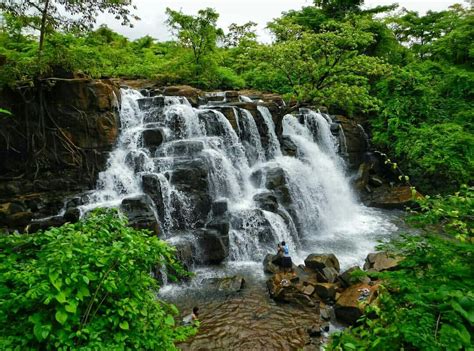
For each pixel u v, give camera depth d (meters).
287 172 18.67
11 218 13.22
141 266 4.82
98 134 16.34
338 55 21.03
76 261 4.34
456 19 33.16
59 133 15.49
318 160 22.53
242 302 11.04
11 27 23.59
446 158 19.84
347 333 4.21
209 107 20.25
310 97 21.06
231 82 30.08
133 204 13.55
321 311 10.39
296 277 12.09
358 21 22.50
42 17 15.36
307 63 20.48
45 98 15.24
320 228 18.80
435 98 25.59
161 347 4.62
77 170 15.77
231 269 13.50
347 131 25.61
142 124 18.55
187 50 30.39
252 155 20.05
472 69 28.41
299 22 35.53
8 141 14.71
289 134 23.61
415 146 21.58
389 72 23.89
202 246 13.90
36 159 14.98
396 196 22.59
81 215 13.31
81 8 15.19
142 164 16.02
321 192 20.33
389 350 3.36
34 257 5.05
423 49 33.91
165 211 14.59
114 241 4.77
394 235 17.53
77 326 4.22
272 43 22.97
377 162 25.47
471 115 23.41
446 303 3.32
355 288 10.88
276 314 10.38
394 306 3.91
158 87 24.38
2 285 4.31
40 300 4.04
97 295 4.50
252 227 15.12
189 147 16.83
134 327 4.50
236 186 17.42
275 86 30.78
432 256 4.23
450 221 4.61
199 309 10.62
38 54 14.96
